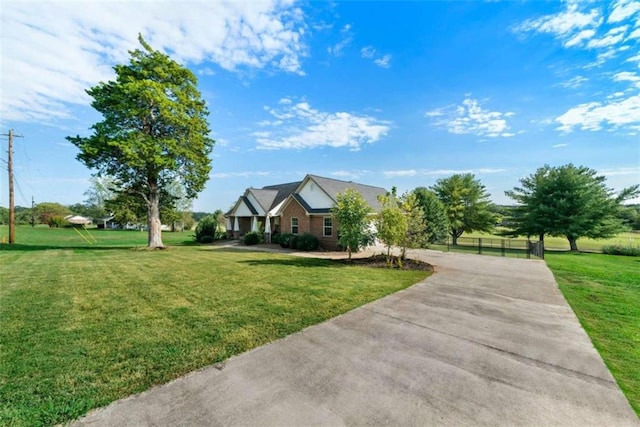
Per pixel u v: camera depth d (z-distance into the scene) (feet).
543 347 13.38
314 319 16.89
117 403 8.72
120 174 61.00
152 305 19.53
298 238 62.49
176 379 10.18
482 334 14.90
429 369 11.16
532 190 85.25
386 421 8.04
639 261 54.54
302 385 9.88
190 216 174.50
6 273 31.65
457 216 100.53
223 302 20.31
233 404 8.73
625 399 9.29
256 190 89.20
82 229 156.87
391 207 38.75
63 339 13.61
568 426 7.93
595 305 20.52
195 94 65.26
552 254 68.44
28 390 9.28
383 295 22.59
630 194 76.95
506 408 8.73
